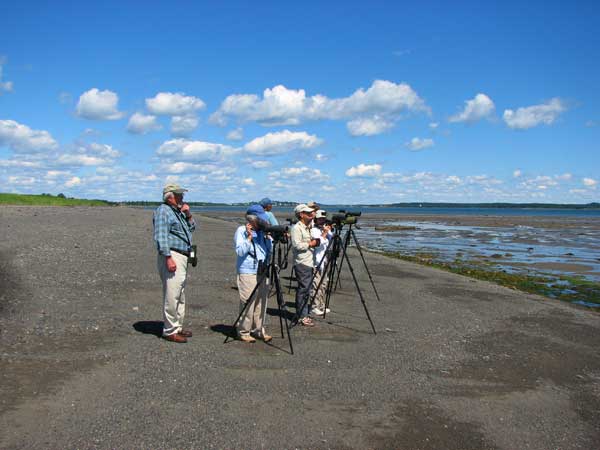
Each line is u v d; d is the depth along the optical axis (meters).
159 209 7.25
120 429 4.73
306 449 4.66
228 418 5.12
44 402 5.12
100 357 6.55
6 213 33.94
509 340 9.04
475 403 6.03
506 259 23.67
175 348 7.14
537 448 5.05
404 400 5.94
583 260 23.73
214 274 14.18
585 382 7.07
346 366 6.95
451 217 90.50
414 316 10.49
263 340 7.95
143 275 12.89
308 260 8.85
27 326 7.65
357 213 10.53
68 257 15.09
